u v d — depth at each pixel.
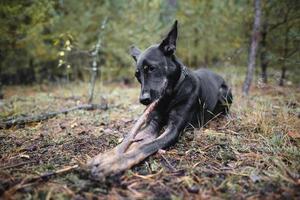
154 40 2.28
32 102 1.61
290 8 1.57
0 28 1.61
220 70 2.21
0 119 1.23
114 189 0.66
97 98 1.71
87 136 1.02
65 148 0.91
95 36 2.35
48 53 2.16
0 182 0.68
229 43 2.12
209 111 1.11
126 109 1.44
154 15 2.38
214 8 2.19
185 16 2.33
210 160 0.81
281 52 1.72
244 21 1.91
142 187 0.67
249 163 0.78
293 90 1.57
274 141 0.89
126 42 2.37
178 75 0.97
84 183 0.67
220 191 0.65
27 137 1.03
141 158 0.78
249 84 1.62
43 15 1.72
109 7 2.38
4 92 1.94
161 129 1.01
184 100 0.99
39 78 2.42
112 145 0.93
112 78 2.56
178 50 2.47
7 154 0.87
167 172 0.74
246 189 0.66
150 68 0.90
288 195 0.62
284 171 0.71
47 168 0.76
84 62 2.41
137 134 0.92
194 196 0.64
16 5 1.65
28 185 0.66
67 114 1.32
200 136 0.97
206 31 2.26
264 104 1.31
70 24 2.20
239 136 0.97
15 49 1.93
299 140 0.91
